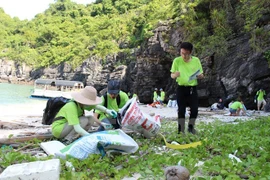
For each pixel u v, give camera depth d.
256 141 5.30
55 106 6.26
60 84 47.66
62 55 68.19
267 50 22.28
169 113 18.06
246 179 3.31
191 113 6.64
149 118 5.69
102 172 3.53
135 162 4.00
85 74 53.03
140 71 35.44
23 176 2.81
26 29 94.44
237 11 25.44
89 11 95.31
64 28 86.38
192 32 28.16
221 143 5.14
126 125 5.68
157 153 4.86
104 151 4.22
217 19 26.31
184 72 6.47
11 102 30.47
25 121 10.58
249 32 24.16
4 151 4.77
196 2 28.50
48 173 2.89
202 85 27.08
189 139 5.95
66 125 5.48
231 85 24.92
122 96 6.38
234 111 15.11
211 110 20.77
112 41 54.50
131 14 61.34
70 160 3.85
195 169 3.44
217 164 3.66
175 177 2.79
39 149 5.26
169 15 33.25
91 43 60.22
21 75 76.94
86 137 4.24
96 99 5.38
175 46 30.55
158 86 35.22
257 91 23.16
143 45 34.91
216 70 26.22
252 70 23.27
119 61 47.41
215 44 25.33
